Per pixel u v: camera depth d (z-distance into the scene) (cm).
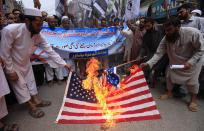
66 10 432
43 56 379
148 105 265
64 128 235
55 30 404
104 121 247
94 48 447
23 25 236
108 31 458
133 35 442
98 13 453
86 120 249
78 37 429
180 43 265
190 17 337
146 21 360
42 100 316
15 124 241
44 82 446
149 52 389
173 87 356
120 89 282
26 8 226
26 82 281
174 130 227
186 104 306
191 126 236
